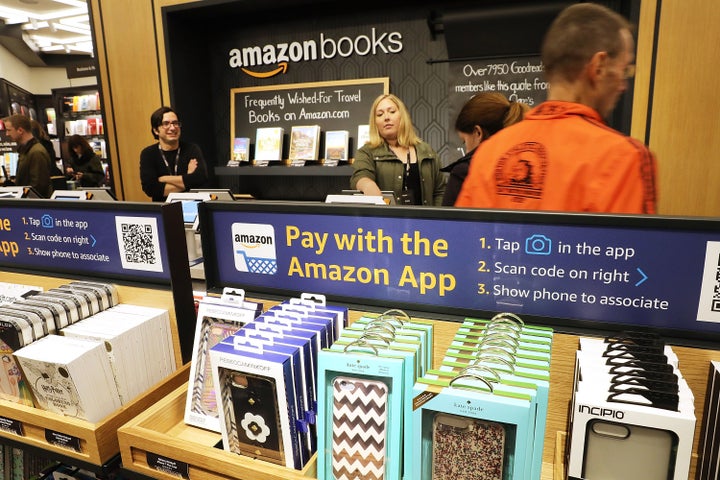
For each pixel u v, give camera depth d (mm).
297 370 957
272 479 920
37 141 4633
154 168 3863
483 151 1528
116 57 4820
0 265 1710
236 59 4949
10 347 1202
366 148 3410
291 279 1295
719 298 928
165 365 1396
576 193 1370
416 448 815
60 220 1534
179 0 4406
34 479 1620
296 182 5074
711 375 890
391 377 845
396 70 4410
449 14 3943
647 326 985
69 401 1138
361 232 1180
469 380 811
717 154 3252
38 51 11023
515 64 3965
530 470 779
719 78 3160
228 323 1187
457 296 1120
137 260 1440
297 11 4590
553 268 1027
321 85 4637
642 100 3344
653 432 756
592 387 809
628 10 3461
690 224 911
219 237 1363
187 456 996
